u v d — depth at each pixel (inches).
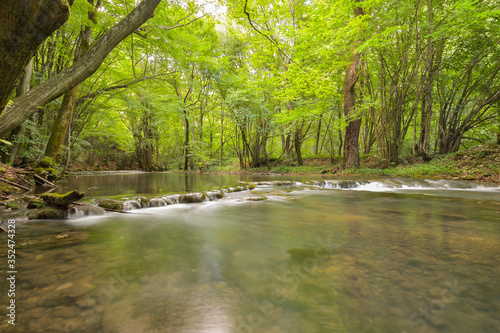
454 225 114.3
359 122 476.1
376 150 637.9
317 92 405.7
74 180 359.3
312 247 84.3
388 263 68.1
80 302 48.9
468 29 349.1
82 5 214.2
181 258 75.0
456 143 443.5
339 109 551.5
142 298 51.1
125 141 955.3
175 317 44.7
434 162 399.2
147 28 258.5
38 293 52.1
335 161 607.2
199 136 880.3
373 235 98.2
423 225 115.4
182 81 679.7
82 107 448.8
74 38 369.7
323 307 47.0
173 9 260.2
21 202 157.8
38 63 355.9
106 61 378.9
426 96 434.0
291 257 75.0
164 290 54.6
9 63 83.3
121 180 389.7
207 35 593.6
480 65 398.3
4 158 291.9
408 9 362.9
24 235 100.7
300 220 129.4
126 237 98.7
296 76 390.0
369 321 42.1
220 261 72.3
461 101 435.5
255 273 63.5
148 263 70.8
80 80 116.1
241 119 597.6
